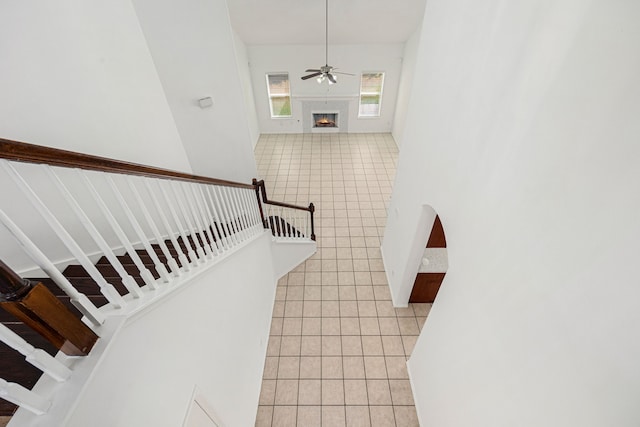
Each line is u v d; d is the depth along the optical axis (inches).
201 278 76.5
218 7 125.0
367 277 182.4
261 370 132.9
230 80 144.6
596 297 38.9
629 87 34.7
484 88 67.1
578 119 42.1
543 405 48.2
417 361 122.0
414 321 156.7
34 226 80.3
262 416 121.8
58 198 84.7
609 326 37.0
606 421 37.4
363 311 161.9
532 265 51.4
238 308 104.7
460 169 79.6
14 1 72.4
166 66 131.3
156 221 123.8
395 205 157.6
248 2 212.8
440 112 92.9
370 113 366.0
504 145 59.9
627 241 34.7
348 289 174.9
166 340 60.6
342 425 119.0
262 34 277.0
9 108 73.5
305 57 317.7
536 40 50.4
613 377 36.4
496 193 62.7
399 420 120.1
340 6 223.5
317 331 152.6
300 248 186.2
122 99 109.3
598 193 38.8
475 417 71.9
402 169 141.3
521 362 54.2
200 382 73.9
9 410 38.3
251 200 129.6
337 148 340.8
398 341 147.6
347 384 131.1
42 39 79.3
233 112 153.4
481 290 68.9
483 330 68.0
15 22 73.0
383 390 129.0
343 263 192.5
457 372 82.5
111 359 45.5
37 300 35.2
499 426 61.1
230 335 96.0
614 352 36.3
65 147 88.0
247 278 116.8
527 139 52.9
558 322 45.4
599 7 38.3
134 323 51.6
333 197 258.5
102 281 47.5
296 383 131.8
